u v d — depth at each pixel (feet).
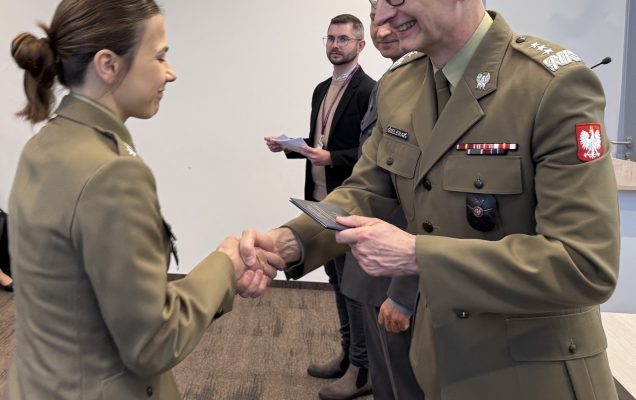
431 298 3.44
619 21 14.24
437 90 3.90
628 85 14.30
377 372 6.47
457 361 3.69
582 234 3.22
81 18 3.08
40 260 3.01
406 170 4.01
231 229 13.57
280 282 13.43
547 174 3.34
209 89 12.98
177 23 12.67
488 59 3.59
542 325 3.53
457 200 3.67
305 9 12.60
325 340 10.73
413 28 3.57
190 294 3.30
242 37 12.75
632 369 5.49
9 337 10.43
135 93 3.25
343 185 4.76
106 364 3.16
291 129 13.10
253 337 10.80
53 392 3.14
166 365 3.12
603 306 8.52
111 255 2.87
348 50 9.76
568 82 3.28
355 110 9.59
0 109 13.06
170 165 13.32
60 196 2.92
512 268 3.29
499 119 3.49
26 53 3.13
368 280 6.28
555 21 14.43
